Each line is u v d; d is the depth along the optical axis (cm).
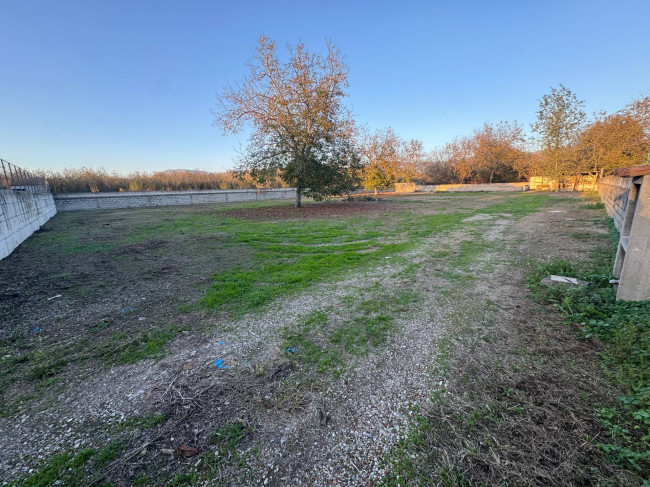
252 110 1644
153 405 234
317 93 1584
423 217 1345
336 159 1786
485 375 257
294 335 337
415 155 3872
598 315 335
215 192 2755
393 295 448
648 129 2017
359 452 191
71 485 170
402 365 277
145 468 181
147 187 2931
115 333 350
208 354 303
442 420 212
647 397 209
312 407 229
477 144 3741
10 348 321
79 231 1126
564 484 163
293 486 171
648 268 344
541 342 302
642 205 341
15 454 191
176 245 831
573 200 1858
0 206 736
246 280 528
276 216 1495
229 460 186
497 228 995
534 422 204
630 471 167
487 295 435
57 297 461
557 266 496
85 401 239
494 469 174
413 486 168
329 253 723
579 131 2508
